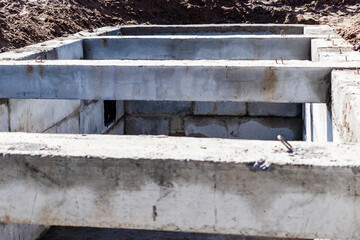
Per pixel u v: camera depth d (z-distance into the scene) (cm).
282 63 448
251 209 241
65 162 246
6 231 396
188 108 752
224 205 242
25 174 251
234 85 436
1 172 253
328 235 240
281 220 241
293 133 729
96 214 252
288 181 234
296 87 432
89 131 663
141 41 671
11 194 255
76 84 446
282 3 1209
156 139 272
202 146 258
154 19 1099
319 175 231
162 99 445
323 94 433
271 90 434
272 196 238
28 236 447
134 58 680
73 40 665
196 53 661
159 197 245
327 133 448
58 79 445
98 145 260
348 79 389
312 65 434
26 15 761
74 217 254
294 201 237
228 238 480
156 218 248
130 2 1095
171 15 1123
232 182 238
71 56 642
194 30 865
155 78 440
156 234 489
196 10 1126
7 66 444
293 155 243
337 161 234
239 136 746
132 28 888
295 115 721
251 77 432
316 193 234
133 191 246
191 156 241
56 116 555
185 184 241
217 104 739
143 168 241
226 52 657
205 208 244
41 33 721
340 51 530
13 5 789
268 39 652
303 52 654
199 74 436
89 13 959
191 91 441
